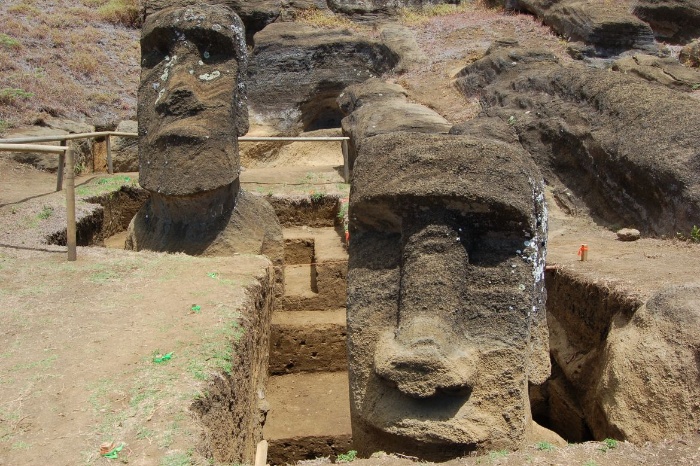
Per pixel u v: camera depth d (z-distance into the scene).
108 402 3.70
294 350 7.15
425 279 4.10
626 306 5.14
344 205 9.28
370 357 4.20
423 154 4.30
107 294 5.31
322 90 14.76
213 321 4.80
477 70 12.49
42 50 15.11
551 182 8.92
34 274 5.74
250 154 13.42
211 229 7.23
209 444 3.55
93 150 11.80
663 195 7.23
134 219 7.94
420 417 3.84
